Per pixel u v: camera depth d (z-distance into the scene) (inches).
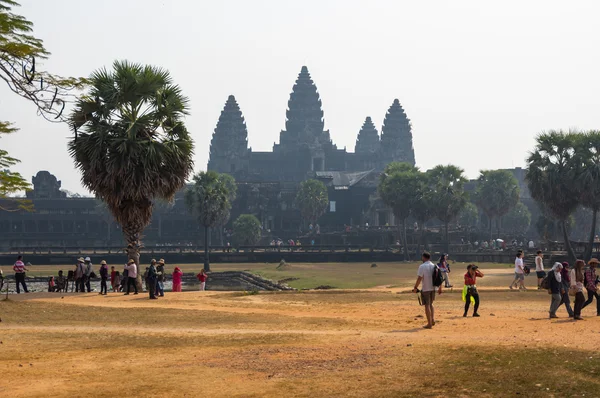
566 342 797.9
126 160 1739.7
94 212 7199.8
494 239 6215.6
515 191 5846.5
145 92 1777.8
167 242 7155.5
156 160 1759.4
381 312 1264.8
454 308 1343.5
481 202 5925.2
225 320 1125.7
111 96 1750.7
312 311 1294.3
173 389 611.8
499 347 749.9
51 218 7155.5
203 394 594.2
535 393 563.8
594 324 1016.9
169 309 1273.4
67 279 2276.1
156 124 1809.8
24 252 5246.1
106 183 1749.5
